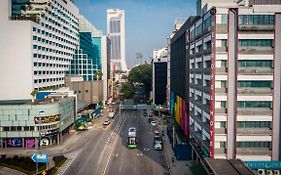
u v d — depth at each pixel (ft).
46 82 390.83
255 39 173.27
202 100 206.28
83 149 267.39
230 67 174.40
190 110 254.88
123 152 257.14
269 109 177.27
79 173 203.62
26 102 295.48
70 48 510.17
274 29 171.63
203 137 203.62
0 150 262.67
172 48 405.39
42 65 374.43
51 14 409.49
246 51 173.47
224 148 178.81
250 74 174.70
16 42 333.01
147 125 384.06
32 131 267.59
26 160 223.10
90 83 476.13
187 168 213.05
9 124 266.36
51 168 206.80
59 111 284.61
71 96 350.43
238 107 177.37
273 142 177.88
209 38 183.01
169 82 484.74
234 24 172.14
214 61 173.68
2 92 335.67
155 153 253.24
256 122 178.19
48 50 397.60
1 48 330.75
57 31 436.76
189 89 260.21
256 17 171.42
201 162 200.23
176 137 287.48
